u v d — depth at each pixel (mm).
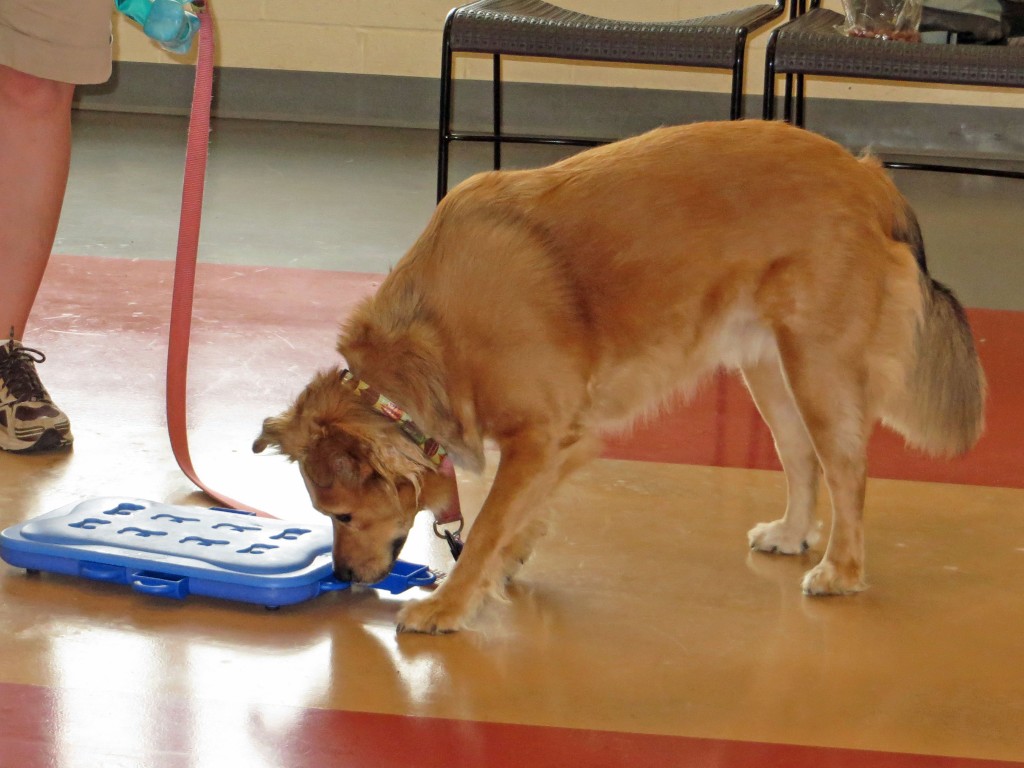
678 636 2627
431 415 2641
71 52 3422
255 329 4680
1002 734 2268
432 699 2328
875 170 2889
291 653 2490
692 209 2740
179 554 2715
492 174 2816
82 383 4047
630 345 2785
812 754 2178
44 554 2729
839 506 2834
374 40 8766
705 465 3688
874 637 2645
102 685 2314
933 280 3018
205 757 2090
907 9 4914
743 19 4969
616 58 4449
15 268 3531
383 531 2695
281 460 3553
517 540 2857
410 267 2732
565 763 2119
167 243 5840
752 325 2834
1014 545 3164
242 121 8852
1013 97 8195
